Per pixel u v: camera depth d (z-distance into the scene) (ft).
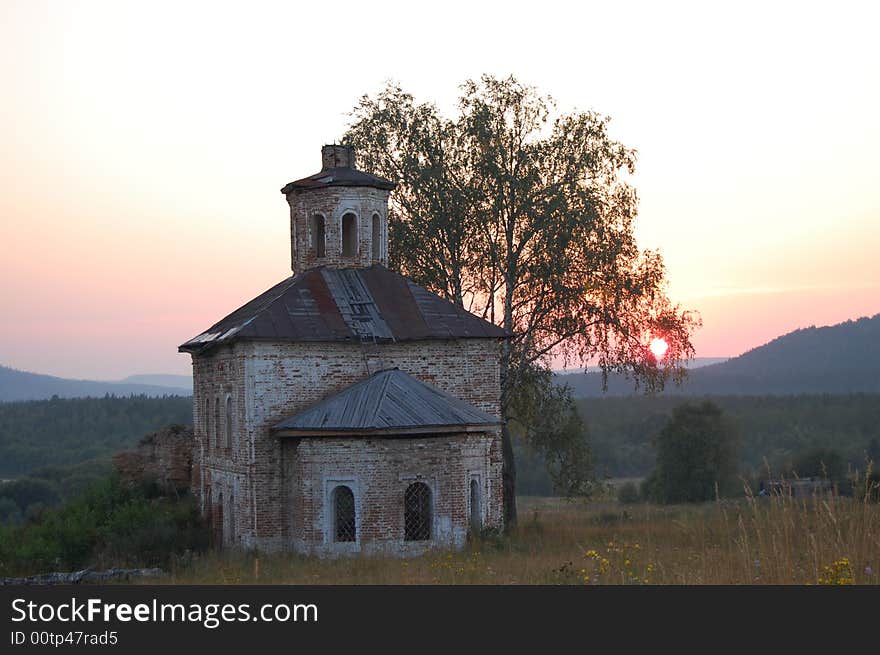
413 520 109.50
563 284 149.79
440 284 155.94
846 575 59.88
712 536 102.73
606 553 96.84
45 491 306.96
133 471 149.38
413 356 121.70
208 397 131.54
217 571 96.63
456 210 152.15
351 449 107.86
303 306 120.47
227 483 122.31
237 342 116.57
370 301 124.16
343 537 109.40
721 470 268.00
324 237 129.80
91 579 94.32
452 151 155.02
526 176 149.28
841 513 66.33
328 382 117.91
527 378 154.81
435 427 107.96
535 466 348.59
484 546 106.22
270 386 115.24
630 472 402.31
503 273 154.10
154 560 112.47
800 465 260.42
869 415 441.27
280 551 113.29
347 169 132.67
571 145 153.38
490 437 114.73
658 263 155.74
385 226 132.36
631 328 154.81
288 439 113.91
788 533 67.41
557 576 80.69
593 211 147.43
